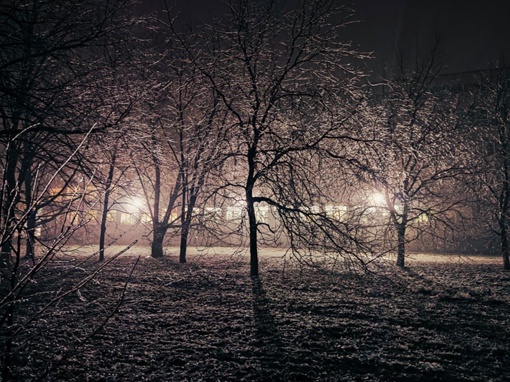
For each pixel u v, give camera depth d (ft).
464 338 28.40
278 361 22.89
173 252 82.33
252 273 48.42
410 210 61.11
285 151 43.39
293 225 44.04
